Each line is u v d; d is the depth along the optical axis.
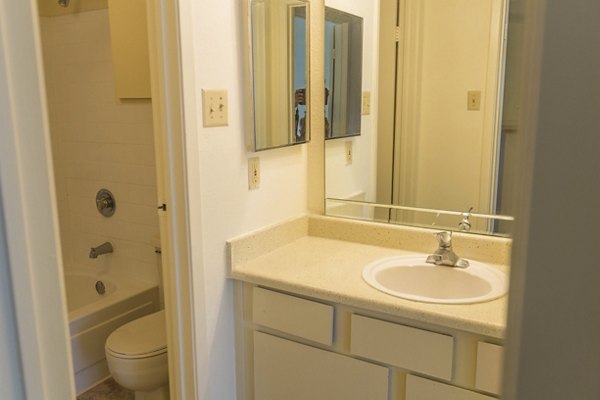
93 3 2.75
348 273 1.81
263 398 1.93
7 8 0.50
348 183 2.19
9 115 0.50
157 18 1.60
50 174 0.55
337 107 2.16
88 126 2.93
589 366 0.41
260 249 2.00
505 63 1.81
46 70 2.97
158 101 1.67
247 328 1.93
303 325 1.76
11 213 0.52
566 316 0.41
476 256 1.91
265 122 1.95
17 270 0.52
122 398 2.52
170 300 1.80
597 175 0.39
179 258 1.74
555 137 0.40
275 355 1.86
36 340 0.55
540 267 0.42
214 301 1.85
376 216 2.16
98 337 2.62
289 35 2.01
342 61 2.12
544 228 0.41
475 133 1.90
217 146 1.77
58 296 0.57
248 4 1.81
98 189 2.98
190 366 1.81
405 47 1.99
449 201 2.00
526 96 0.42
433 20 1.92
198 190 1.71
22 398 0.54
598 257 0.39
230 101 1.81
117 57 2.65
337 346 1.72
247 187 1.93
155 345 2.13
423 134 2.01
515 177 0.45
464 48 1.88
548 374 0.43
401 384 1.62
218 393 1.92
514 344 0.45
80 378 2.56
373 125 2.10
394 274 1.87
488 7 1.81
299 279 1.75
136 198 2.84
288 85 2.04
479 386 1.47
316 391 1.78
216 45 1.72
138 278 2.95
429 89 1.97
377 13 2.02
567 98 0.39
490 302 1.55
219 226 1.83
